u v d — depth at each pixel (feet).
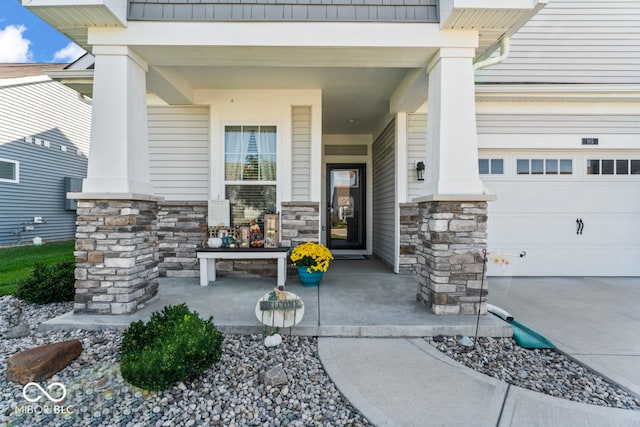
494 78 18.71
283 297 9.82
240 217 16.93
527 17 10.46
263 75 15.03
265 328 10.12
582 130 17.92
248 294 13.53
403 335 10.07
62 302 13.02
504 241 18.04
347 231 25.96
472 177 11.24
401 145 17.92
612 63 18.43
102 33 10.96
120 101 11.06
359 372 8.02
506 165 18.10
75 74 14.23
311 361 8.64
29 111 31.65
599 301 13.55
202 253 14.84
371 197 25.61
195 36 10.98
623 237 18.03
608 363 8.46
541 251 18.04
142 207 11.70
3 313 11.86
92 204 10.91
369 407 6.69
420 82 13.91
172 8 10.99
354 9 11.11
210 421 6.31
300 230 16.84
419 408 6.67
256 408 6.71
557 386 7.59
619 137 17.84
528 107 17.88
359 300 12.74
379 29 11.11
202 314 11.07
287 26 11.03
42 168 33.09
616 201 18.03
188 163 17.16
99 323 10.18
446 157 11.26
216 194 16.75
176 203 16.97
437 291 11.07
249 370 8.06
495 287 15.80
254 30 11.02
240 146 16.93
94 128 11.02
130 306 10.96
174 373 6.91
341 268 19.85
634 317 11.65
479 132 17.90
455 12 10.18
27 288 12.59
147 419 6.34
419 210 12.78
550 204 18.12
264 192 16.99
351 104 18.90
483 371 8.22
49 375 7.57
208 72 14.71
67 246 30.37
